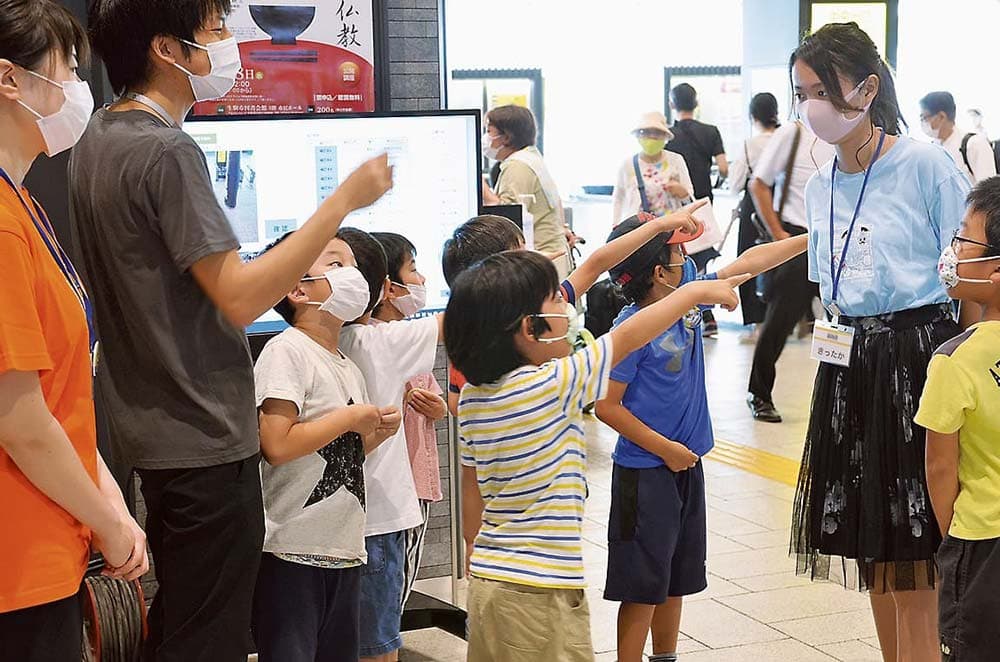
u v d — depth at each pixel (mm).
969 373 2330
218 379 2049
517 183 5277
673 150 8516
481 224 2953
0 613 1717
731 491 5070
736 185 7723
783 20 9672
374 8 3672
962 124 10812
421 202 3617
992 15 11023
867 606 3725
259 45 3562
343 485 2443
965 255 2400
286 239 2029
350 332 2641
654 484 2895
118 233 2006
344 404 2449
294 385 2355
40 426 1680
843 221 2855
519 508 2135
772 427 6199
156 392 2043
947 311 2799
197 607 2084
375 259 2609
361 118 3514
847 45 2736
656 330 2141
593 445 5973
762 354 6285
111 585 2414
